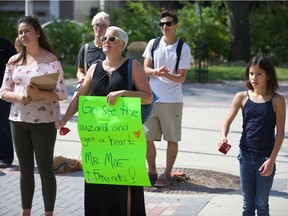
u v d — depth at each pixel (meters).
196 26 30.17
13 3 34.97
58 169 9.06
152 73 7.97
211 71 25.92
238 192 8.16
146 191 8.18
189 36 29.94
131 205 6.06
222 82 22.64
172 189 8.27
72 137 11.95
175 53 8.23
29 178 6.55
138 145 5.62
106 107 5.66
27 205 6.56
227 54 30.67
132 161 5.62
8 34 28.28
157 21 29.06
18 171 9.14
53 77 6.06
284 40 30.03
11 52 8.94
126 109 5.61
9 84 6.55
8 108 9.16
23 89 6.42
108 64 5.91
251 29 31.11
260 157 5.86
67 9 37.94
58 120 6.15
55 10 37.22
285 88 20.28
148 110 5.96
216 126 13.44
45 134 6.40
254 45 31.03
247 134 5.92
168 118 8.24
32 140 6.44
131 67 5.84
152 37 28.53
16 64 6.50
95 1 35.88
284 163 9.84
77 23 28.28
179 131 8.38
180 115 8.34
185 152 10.72
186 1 31.55
